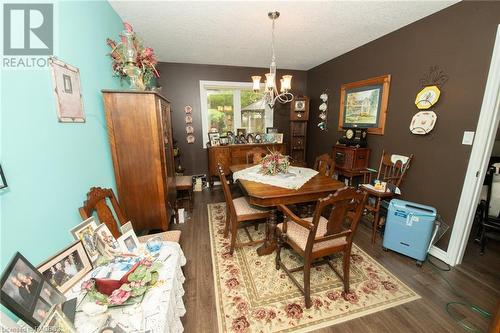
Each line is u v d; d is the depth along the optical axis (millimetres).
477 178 1869
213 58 3643
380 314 1507
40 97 1076
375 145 2949
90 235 1167
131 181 2023
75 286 992
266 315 1492
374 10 2070
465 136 1910
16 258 758
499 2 1639
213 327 1408
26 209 959
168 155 2537
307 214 2424
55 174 1168
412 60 2361
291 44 2992
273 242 2143
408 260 2094
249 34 2625
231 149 4055
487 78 1743
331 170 2691
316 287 1742
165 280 1054
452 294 1677
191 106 4078
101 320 820
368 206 2516
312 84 4414
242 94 4395
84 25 1540
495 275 1889
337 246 1589
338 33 2623
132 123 1917
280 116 4664
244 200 2355
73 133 1361
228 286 1753
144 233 2152
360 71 3129
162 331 808
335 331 1385
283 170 2480
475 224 2805
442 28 2045
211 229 2711
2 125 859
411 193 2463
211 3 1931
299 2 1922
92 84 1644
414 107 2377
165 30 2490
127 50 1870
